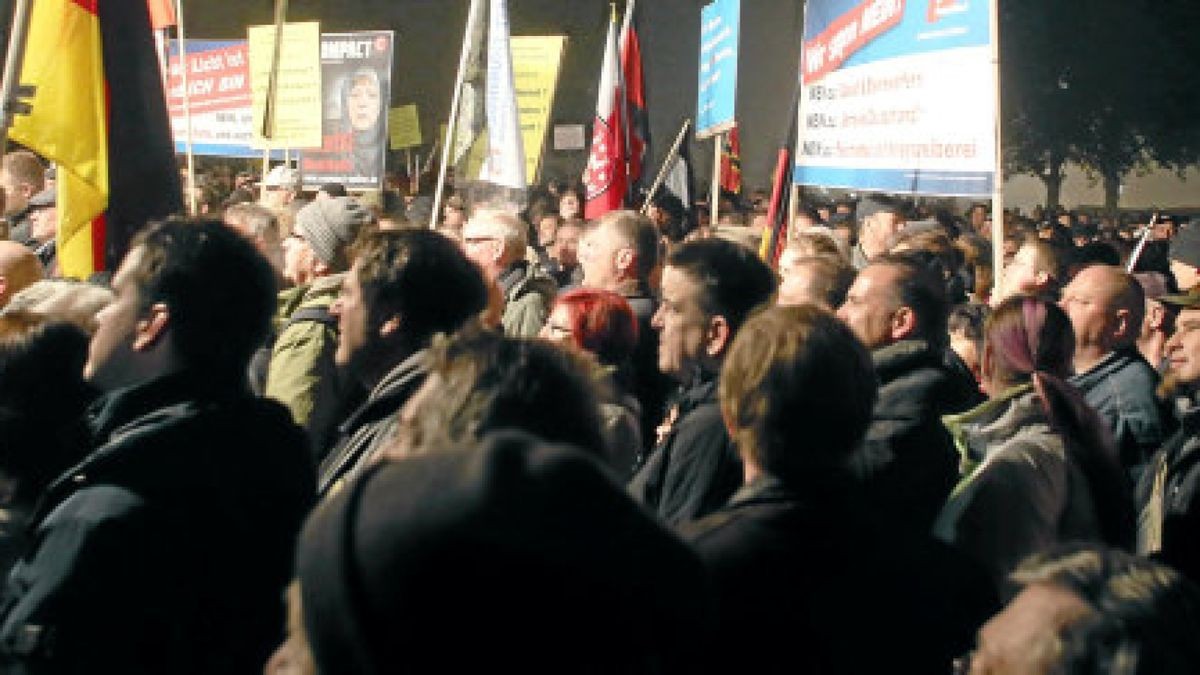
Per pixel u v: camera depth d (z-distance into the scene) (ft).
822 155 23.09
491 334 6.97
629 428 14.16
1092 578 6.48
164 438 10.05
